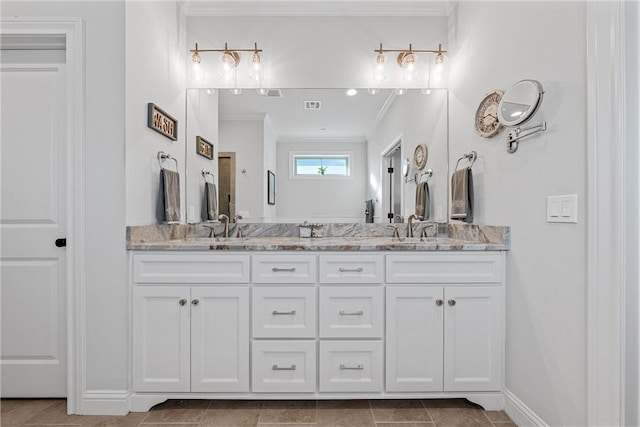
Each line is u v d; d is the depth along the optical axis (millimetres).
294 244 1754
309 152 2602
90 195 1691
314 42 2482
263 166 2520
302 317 1745
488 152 1930
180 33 2373
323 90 2508
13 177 1760
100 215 1696
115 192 1691
